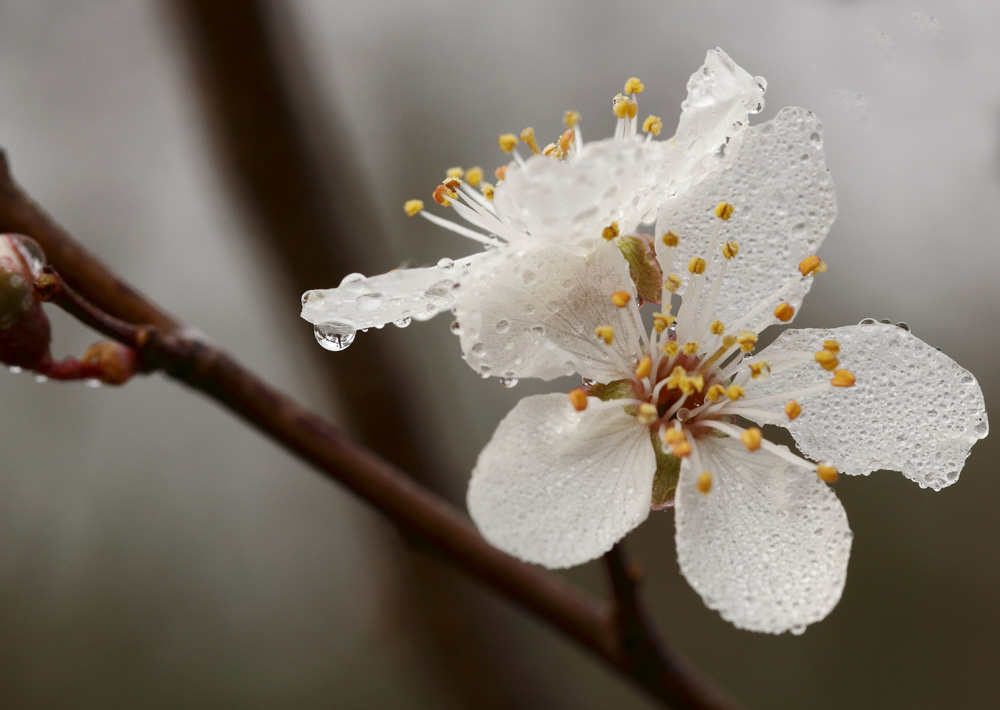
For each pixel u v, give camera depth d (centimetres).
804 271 19
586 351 19
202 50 22
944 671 27
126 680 28
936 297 25
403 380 22
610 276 18
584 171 18
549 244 18
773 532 18
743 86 18
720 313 19
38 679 28
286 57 22
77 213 28
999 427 27
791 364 19
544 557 18
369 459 19
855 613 28
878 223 24
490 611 22
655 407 19
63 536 28
